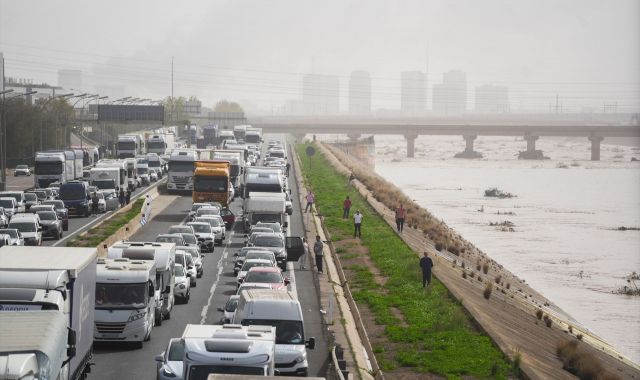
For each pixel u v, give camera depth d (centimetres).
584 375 8600
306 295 9156
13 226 11794
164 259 7306
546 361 8731
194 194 15925
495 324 9106
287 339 5331
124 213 15738
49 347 3291
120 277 6419
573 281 17488
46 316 3588
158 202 18200
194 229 12212
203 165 16200
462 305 8994
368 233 14550
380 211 18125
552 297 15775
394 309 8781
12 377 2947
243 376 3347
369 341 7381
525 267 19000
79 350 4559
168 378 4753
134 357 6156
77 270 4419
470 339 7488
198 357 3981
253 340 4112
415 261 11850
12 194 15488
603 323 13688
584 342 11094
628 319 14038
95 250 5031
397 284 10162
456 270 13562
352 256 12269
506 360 6831
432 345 7219
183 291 8288
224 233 13338
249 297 5553
